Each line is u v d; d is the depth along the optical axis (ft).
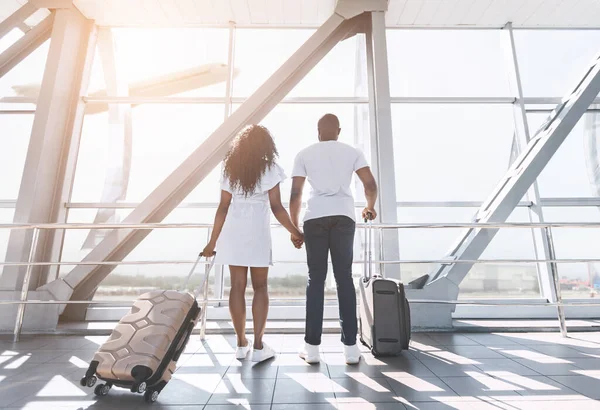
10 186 12.04
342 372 5.06
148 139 13.20
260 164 5.46
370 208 5.90
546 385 4.44
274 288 11.13
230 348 6.80
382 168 10.82
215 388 4.39
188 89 14.06
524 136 12.72
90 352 6.66
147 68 14.25
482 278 10.94
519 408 3.66
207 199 11.82
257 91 11.75
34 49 12.78
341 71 13.44
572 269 11.28
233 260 5.24
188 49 14.11
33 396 4.14
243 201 5.51
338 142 5.94
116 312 10.64
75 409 3.71
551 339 7.52
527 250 11.84
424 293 8.95
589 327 8.50
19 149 12.29
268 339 7.70
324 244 5.60
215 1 12.78
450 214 12.63
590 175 12.50
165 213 11.27
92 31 13.25
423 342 7.23
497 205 10.14
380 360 5.73
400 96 13.58
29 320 9.04
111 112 13.23
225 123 11.43
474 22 13.67
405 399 3.96
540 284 11.51
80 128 12.41
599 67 11.44
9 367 5.55
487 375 4.89
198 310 4.65
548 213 12.10
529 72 13.56
